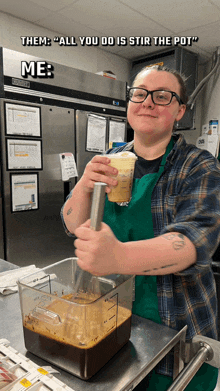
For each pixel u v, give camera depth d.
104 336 0.62
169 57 3.71
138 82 0.90
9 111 2.16
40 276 0.74
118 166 0.79
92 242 0.53
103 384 0.59
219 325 1.58
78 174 2.78
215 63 3.79
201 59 4.18
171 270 0.64
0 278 1.03
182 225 0.69
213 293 0.97
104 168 0.79
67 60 3.40
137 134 0.95
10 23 2.85
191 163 0.86
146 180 0.95
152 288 0.92
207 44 3.62
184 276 0.88
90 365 0.59
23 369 0.58
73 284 0.83
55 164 2.55
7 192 2.24
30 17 2.90
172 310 0.87
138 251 0.59
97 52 3.72
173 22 3.01
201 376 0.94
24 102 2.25
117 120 3.12
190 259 0.65
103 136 2.97
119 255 0.56
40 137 2.40
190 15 2.86
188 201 0.79
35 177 2.41
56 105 2.50
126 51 3.83
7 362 0.60
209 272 0.97
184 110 0.97
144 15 2.86
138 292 0.94
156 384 0.87
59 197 2.62
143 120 0.89
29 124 2.30
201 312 0.91
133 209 0.96
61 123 2.55
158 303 0.88
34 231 2.46
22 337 0.75
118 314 0.68
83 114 2.72
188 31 3.23
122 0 2.57
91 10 2.75
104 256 0.54
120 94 3.13
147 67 0.92
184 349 0.79
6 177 2.21
